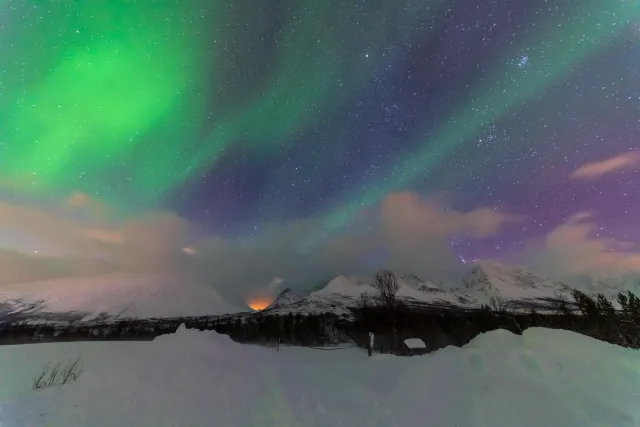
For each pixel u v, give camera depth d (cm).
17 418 746
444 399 951
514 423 781
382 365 1491
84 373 1131
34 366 1230
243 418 841
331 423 827
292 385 1173
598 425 748
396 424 816
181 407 872
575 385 973
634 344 3094
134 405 856
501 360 1171
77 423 736
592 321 3694
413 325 5150
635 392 923
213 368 1250
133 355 1368
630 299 3750
